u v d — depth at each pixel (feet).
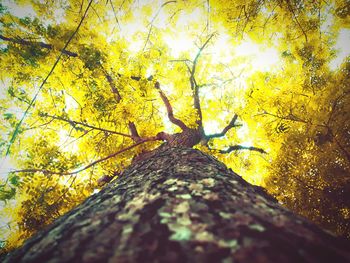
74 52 14.07
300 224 3.44
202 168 6.89
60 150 15.70
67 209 15.25
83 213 4.79
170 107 18.08
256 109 15.98
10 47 13.39
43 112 15.34
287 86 14.94
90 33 14.49
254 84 16.40
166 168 7.44
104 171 16.46
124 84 14.85
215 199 4.18
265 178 15.94
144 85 15.26
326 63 15.52
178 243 2.86
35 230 14.60
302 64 15.69
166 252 2.72
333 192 12.44
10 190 13.88
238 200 4.23
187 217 3.52
